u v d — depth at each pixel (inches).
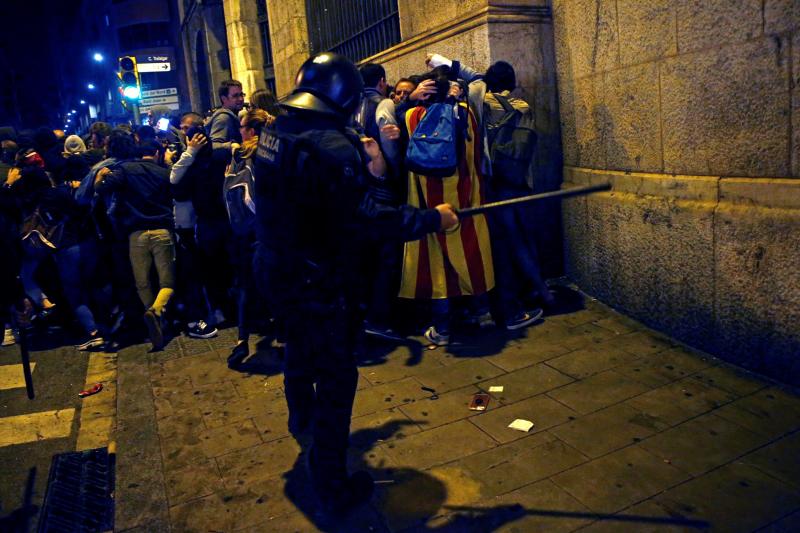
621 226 159.0
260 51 515.8
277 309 91.9
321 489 90.7
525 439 110.2
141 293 189.6
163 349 178.9
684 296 140.6
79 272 195.2
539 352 147.6
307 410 103.3
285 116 86.4
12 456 133.3
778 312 117.4
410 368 146.5
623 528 85.1
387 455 108.7
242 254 154.0
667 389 123.1
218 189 181.5
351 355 90.7
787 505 86.8
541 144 186.9
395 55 226.8
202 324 186.9
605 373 133.0
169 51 1486.2
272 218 86.0
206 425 127.6
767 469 95.2
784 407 112.0
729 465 97.0
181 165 175.5
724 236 126.8
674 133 139.4
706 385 123.0
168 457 115.6
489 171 159.9
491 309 173.0
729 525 83.9
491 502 93.4
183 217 189.9
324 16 314.2
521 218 167.5
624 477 96.5
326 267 86.3
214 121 191.5
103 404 156.3
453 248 151.9
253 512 96.7
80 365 185.2
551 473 99.3
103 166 187.3
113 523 99.9
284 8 354.9
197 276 194.9
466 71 164.6
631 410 116.6
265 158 85.3
